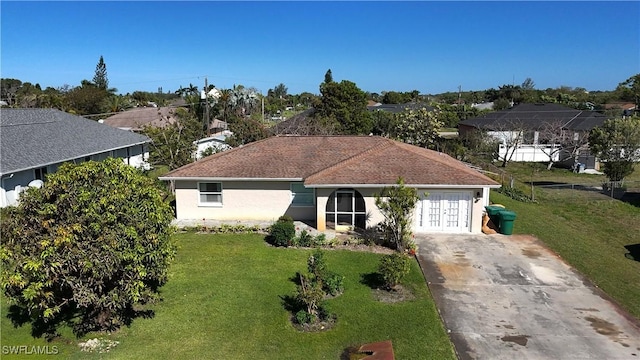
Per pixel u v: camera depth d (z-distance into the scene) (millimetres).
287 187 22531
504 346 11461
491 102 100500
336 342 11539
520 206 27094
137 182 11570
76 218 10219
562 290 14922
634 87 74750
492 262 17344
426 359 10828
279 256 17688
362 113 56469
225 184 22656
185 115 42656
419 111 48500
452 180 20172
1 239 10773
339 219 21297
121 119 57188
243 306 13383
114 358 10719
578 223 24672
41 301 10312
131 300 11281
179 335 11781
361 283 15211
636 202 28312
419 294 14453
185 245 18969
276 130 45344
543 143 46500
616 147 33938
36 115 35875
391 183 20031
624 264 18516
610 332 12242
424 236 20469
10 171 22797
